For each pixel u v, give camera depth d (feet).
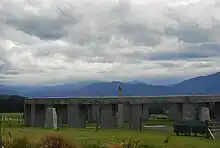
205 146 57.72
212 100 94.79
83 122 98.27
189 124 72.49
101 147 51.16
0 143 45.06
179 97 95.25
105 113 95.81
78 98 98.78
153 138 63.52
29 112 103.40
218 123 73.77
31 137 49.62
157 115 137.18
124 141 49.93
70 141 47.32
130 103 94.84
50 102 101.30
